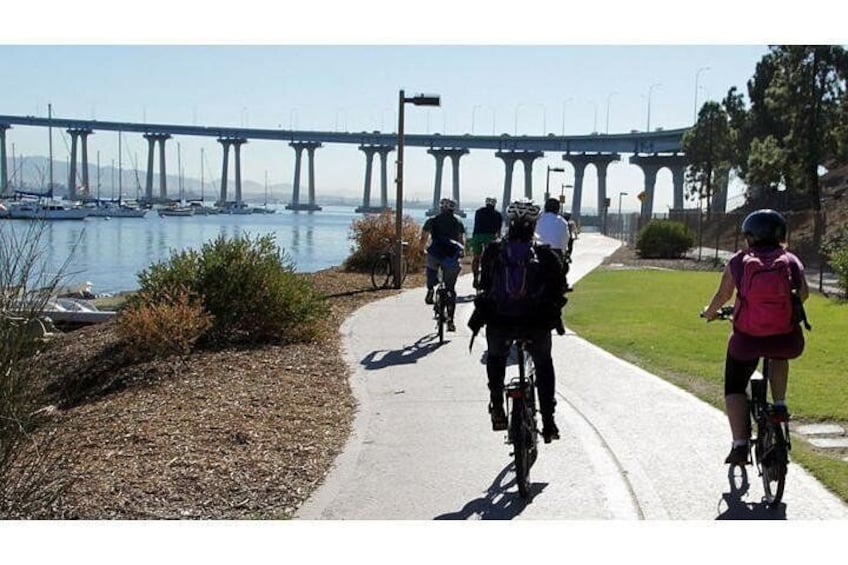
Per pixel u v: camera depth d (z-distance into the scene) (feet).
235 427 26.45
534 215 21.68
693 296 69.92
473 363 37.68
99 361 39.52
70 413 28.40
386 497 20.93
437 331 47.03
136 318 39.65
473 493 21.22
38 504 19.54
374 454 24.23
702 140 218.38
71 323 62.03
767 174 154.30
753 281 20.01
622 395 31.60
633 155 442.91
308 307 44.27
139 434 25.54
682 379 34.83
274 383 33.09
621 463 23.45
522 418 20.85
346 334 45.75
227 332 42.83
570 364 37.70
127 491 20.90
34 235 22.02
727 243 171.42
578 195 467.93
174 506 20.13
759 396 21.04
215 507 20.17
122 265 133.08
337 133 625.82
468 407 29.66
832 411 28.96
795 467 22.71
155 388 32.71
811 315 56.59
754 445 22.48
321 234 282.97
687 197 228.22
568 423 27.66
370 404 30.12
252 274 43.19
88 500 20.25
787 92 147.54
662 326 50.93
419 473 22.67
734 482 21.88
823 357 39.68
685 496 20.90
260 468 22.84
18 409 19.74
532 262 21.45
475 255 54.39
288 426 26.94
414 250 84.38
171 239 217.97
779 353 20.08
